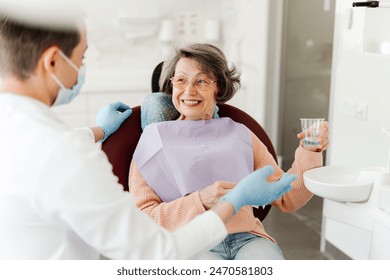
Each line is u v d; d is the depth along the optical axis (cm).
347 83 234
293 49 361
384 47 221
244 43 371
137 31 359
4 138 87
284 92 372
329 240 250
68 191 84
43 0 87
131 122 158
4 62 90
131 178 147
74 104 333
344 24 232
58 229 92
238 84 161
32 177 84
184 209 130
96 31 351
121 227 86
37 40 87
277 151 381
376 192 131
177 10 367
